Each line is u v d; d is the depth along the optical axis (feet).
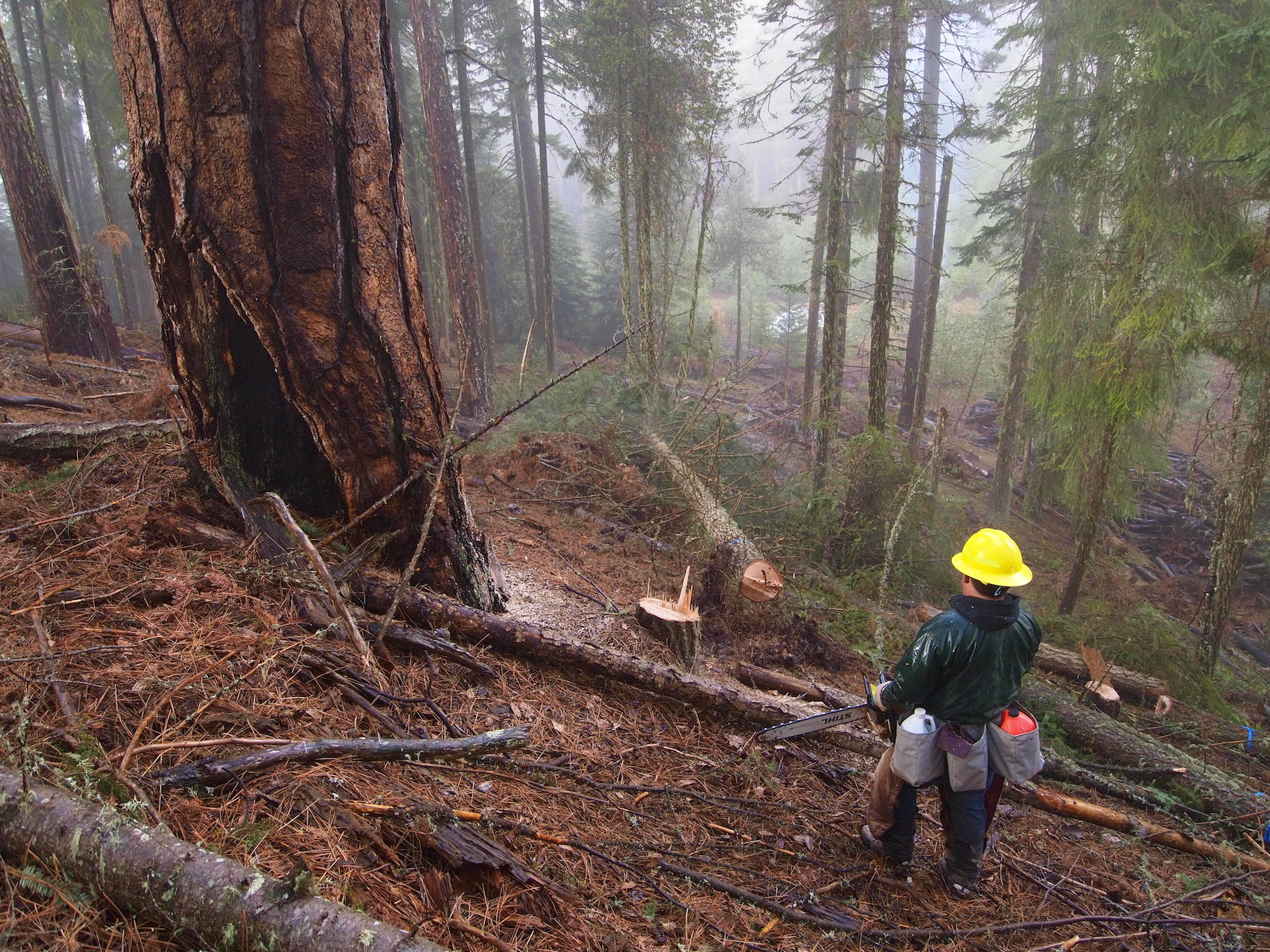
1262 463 28.07
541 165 53.88
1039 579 38.14
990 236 53.52
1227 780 17.10
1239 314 27.53
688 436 32.35
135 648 9.00
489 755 9.79
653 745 11.98
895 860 10.61
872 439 31.78
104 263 81.51
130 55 10.82
